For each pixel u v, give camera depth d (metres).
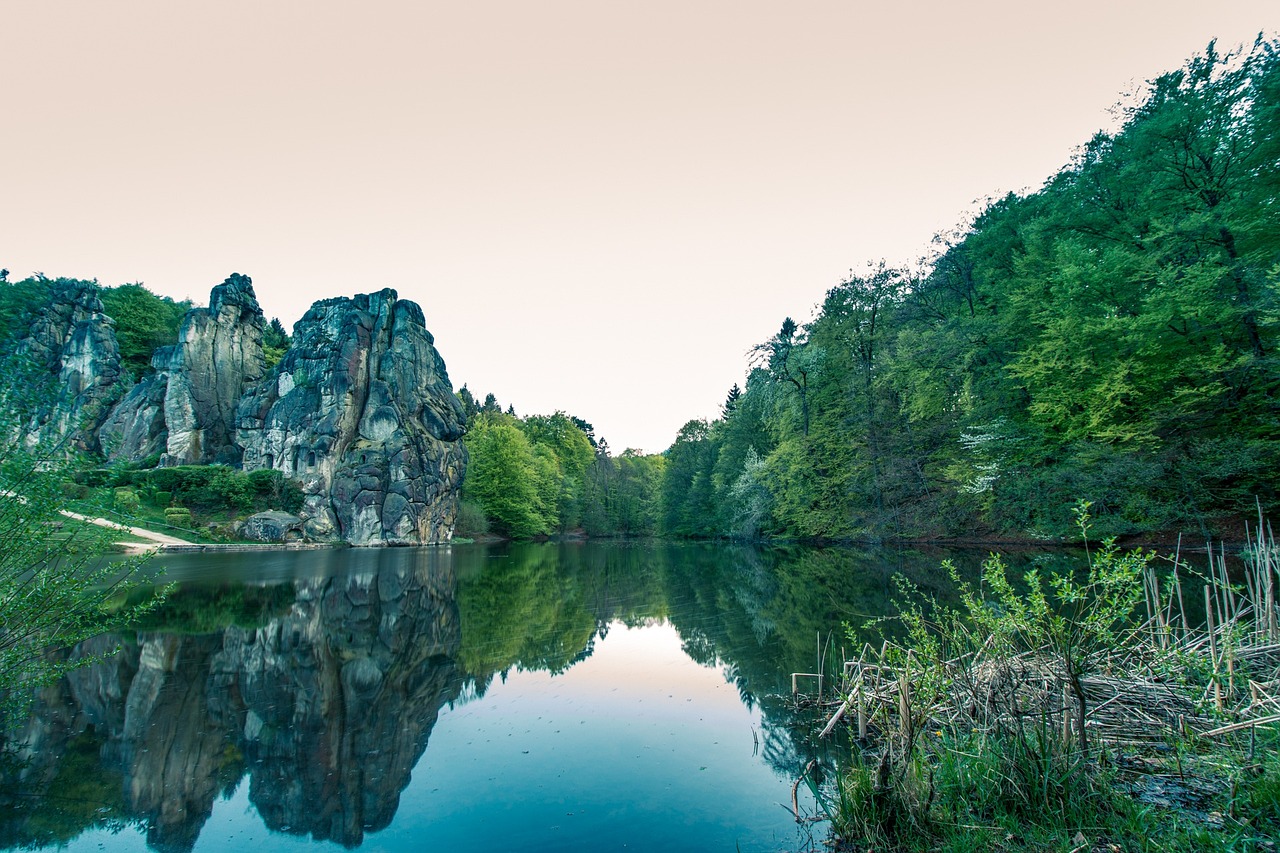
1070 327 20.31
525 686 8.80
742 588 19.08
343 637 12.34
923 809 4.18
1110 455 19.17
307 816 5.04
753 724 6.92
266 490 46.94
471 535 61.19
